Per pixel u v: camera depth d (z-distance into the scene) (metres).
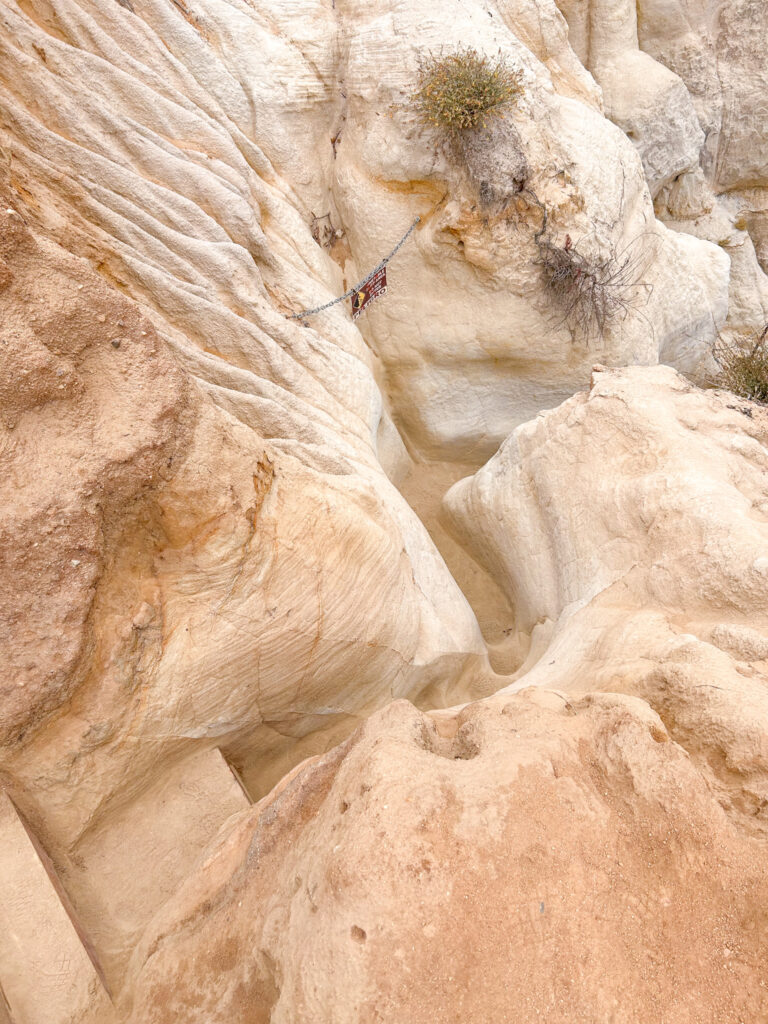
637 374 5.34
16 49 4.21
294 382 5.10
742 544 3.83
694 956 2.24
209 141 5.32
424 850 2.30
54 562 2.94
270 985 2.53
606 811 2.50
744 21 8.49
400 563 4.84
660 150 8.45
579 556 4.89
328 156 6.46
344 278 6.76
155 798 3.55
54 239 3.77
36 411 3.00
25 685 2.88
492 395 7.14
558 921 2.25
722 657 3.22
